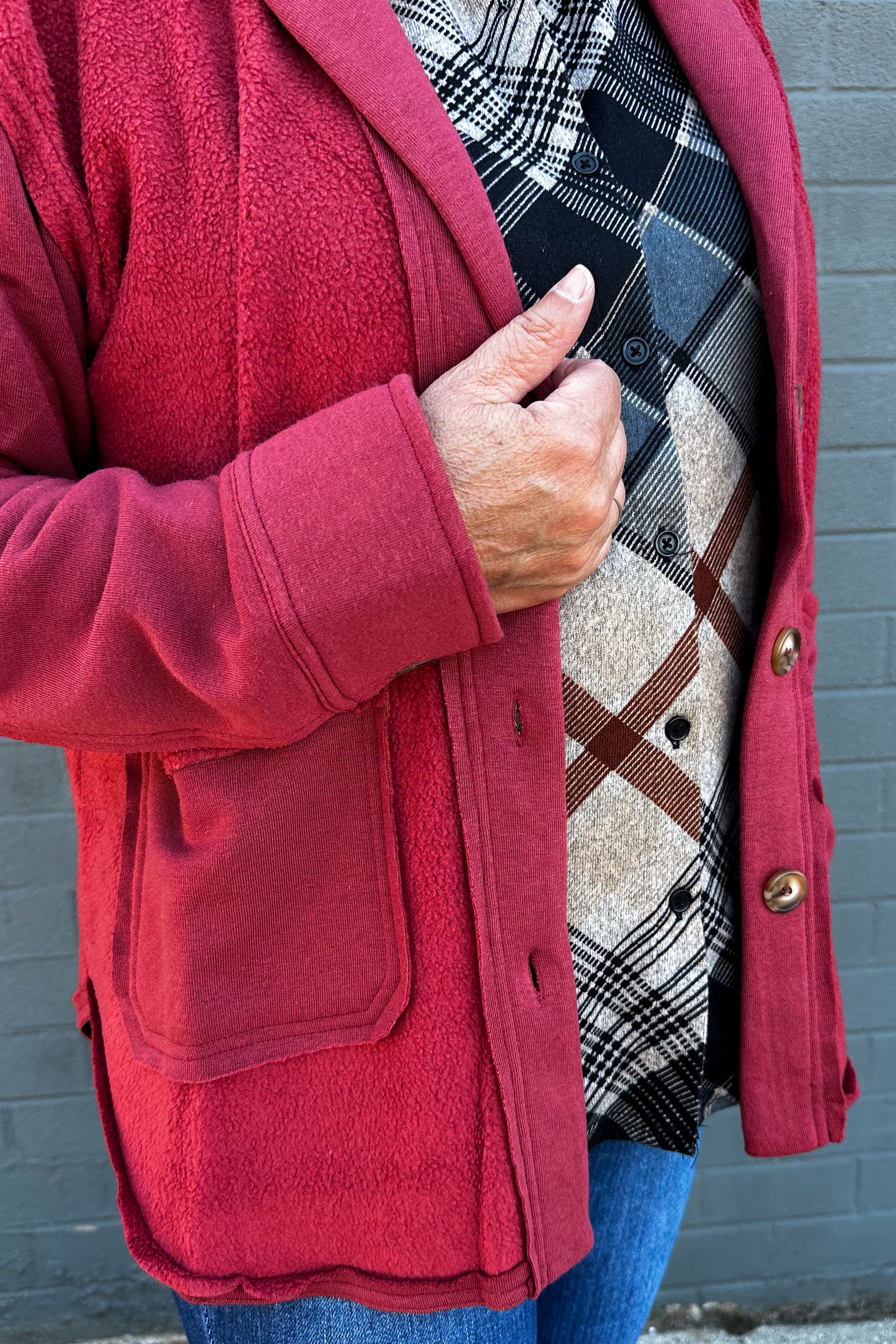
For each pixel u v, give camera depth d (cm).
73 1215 144
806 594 76
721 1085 74
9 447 52
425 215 50
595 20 62
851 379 128
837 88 119
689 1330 152
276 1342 62
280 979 55
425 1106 55
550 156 58
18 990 136
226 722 49
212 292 50
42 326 51
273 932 55
